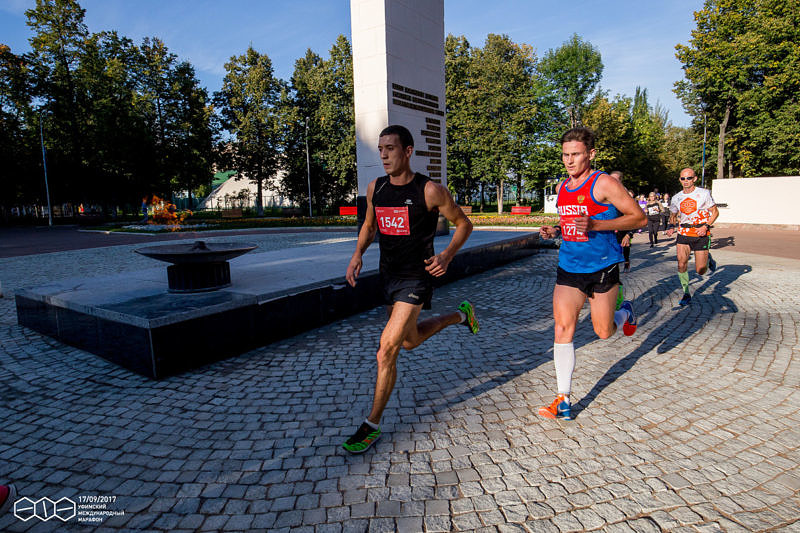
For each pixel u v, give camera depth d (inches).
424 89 466.6
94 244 730.8
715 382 147.8
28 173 1414.9
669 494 90.5
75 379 157.9
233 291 196.5
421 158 467.2
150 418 128.9
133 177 1450.5
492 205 2325.3
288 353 183.8
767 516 83.3
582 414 127.0
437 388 146.6
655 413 126.6
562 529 81.1
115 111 1348.4
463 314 135.3
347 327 220.7
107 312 166.6
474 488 94.0
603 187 113.0
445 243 385.4
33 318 215.8
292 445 112.9
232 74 1628.9
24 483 99.0
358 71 431.8
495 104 1443.2
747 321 217.9
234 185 2682.1
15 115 1416.1
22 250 637.9
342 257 309.4
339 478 98.5
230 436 118.0
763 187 840.3
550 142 1614.2
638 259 442.9
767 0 1133.7
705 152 1531.7
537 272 379.9
